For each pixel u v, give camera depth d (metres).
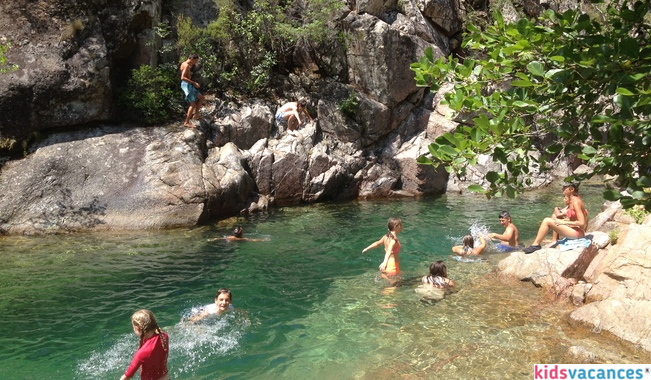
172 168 13.30
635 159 2.47
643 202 2.53
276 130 16.16
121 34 14.79
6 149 12.91
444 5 19.19
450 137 2.95
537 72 2.64
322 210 14.73
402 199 16.52
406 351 6.12
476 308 7.39
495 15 3.20
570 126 2.74
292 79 17.53
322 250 10.65
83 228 11.97
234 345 6.29
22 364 5.80
